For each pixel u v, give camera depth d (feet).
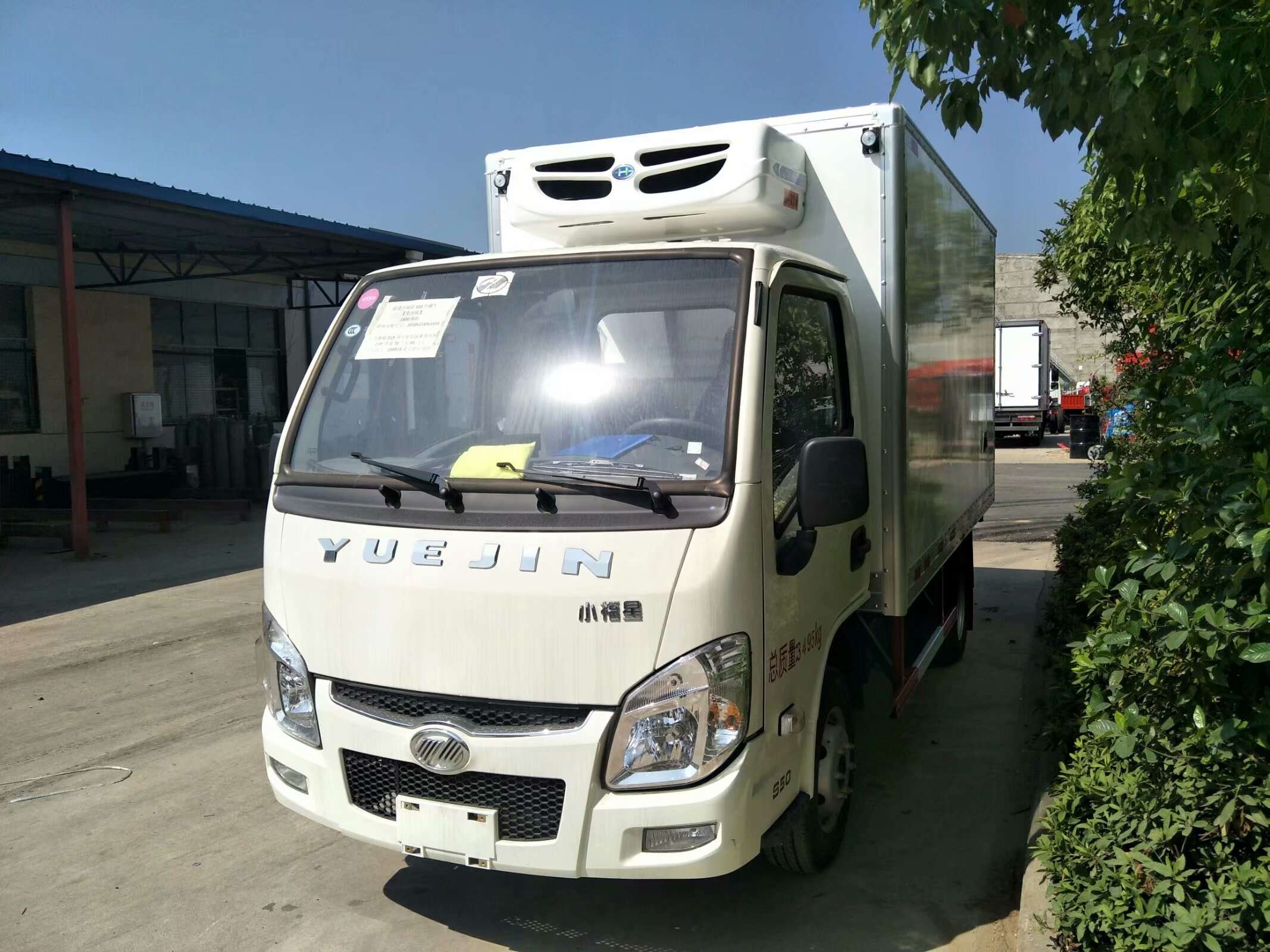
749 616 10.42
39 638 27.78
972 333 22.08
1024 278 122.11
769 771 10.96
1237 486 8.38
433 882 13.87
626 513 10.42
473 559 10.64
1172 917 9.28
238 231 50.49
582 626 10.21
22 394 57.11
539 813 10.45
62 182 38.09
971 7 11.01
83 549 40.68
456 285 13.00
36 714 21.35
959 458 20.35
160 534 47.37
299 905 13.33
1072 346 120.88
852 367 14.02
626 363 11.69
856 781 16.92
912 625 17.70
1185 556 9.11
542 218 14.73
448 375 12.41
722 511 10.32
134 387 63.72
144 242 55.52
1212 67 9.20
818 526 10.62
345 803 11.34
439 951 12.16
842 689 13.75
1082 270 31.30
